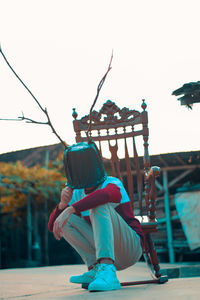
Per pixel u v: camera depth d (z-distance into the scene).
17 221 11.86
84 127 3.27
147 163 3.08
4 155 12.21
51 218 2.29
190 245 10.58
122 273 4.41
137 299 1.44
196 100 5.58
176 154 9.47
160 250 11.22
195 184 10.98
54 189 11.55
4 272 4.58
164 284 2.14
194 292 1.55
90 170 2.14
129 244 2.19
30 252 11.73
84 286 2.26
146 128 3.16
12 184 11.61
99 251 2.01
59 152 11.88
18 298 2.18
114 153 3.24
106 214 2.05
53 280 3.61
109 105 3.27
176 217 11.05
